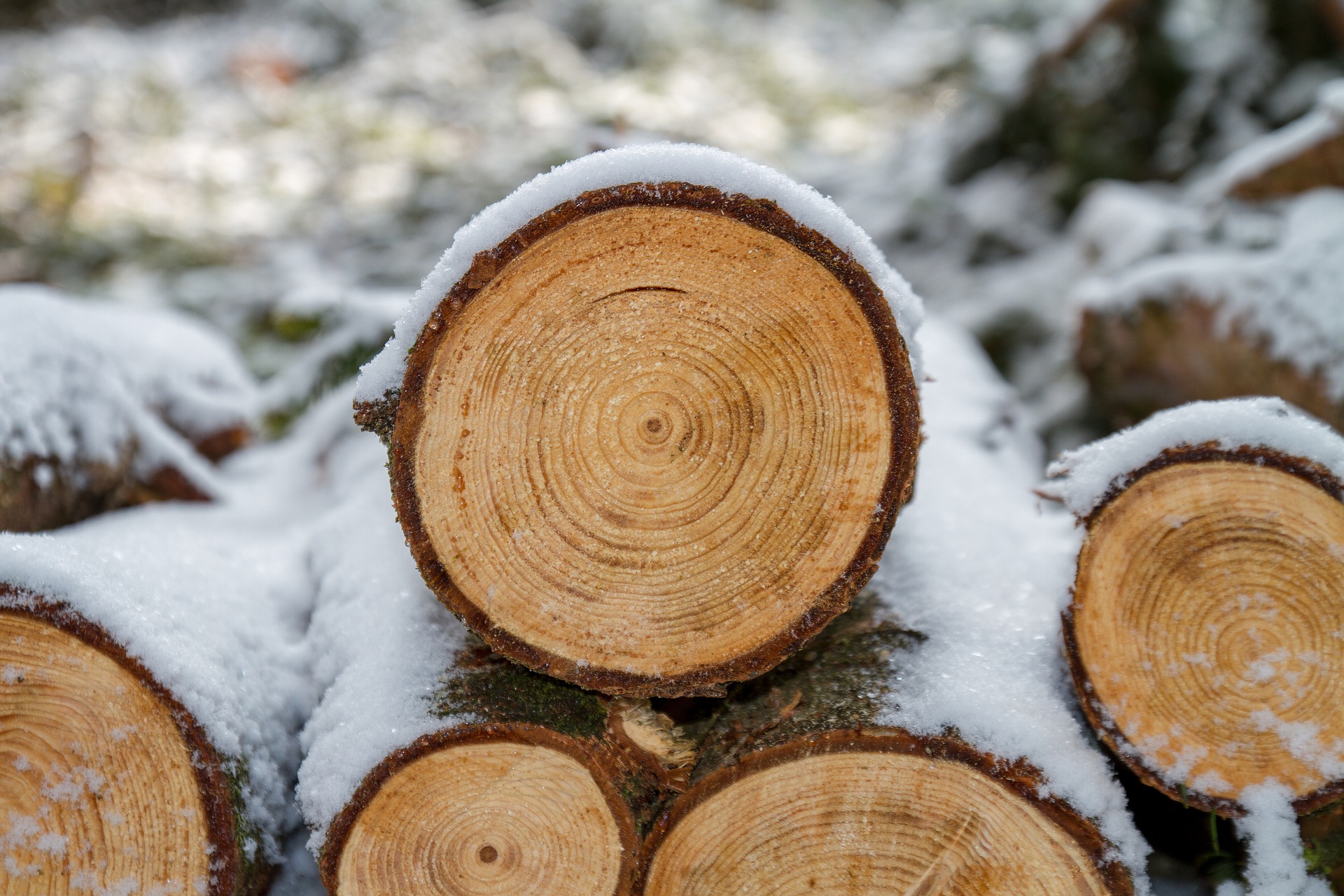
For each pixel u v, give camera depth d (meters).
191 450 1.48
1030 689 1.01
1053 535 1.17
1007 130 2.98
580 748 0.98
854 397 0.97
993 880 0.98
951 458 1.26
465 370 0.97
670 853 0.99
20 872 0.99
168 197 3.34
